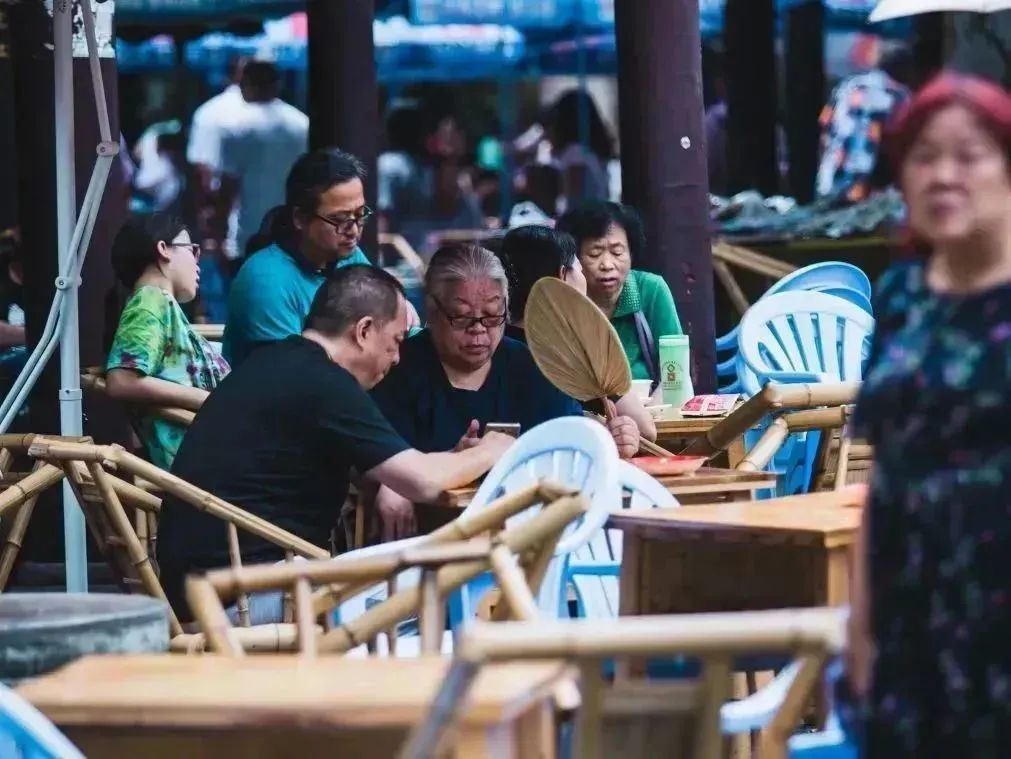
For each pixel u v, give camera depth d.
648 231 19.14
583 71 36.75
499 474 11.51
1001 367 6.83
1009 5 22.06
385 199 39.28
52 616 8.15
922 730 6.80
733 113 31.73
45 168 20.67
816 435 14.95
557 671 6.70
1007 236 7.00
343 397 12.75
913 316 7.10
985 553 6.75
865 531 7.04
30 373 14.33
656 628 5.69
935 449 6.90
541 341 14.05
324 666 7.07
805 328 19.00
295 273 17.20
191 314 28.33
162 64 36.00
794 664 9.25
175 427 16.86
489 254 14.29
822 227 26.34
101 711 6.46
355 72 22.47
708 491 12.63
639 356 18.50
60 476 12.72
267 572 8.33
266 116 34.62
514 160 40.19
